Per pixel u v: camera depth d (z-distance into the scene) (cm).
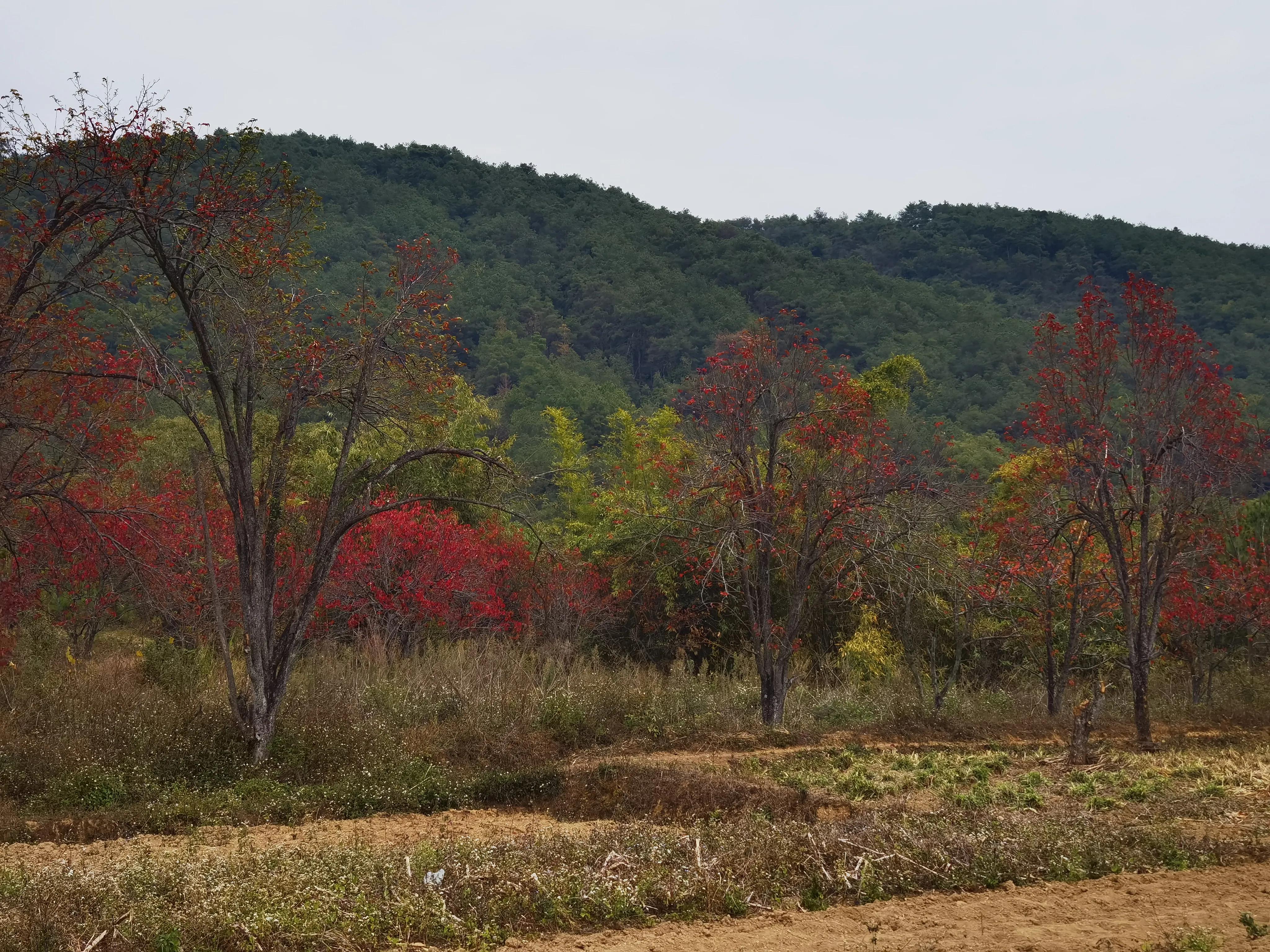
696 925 695
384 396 1452
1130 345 1548
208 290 1345
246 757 1289
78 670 1614
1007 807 1096
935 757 1370
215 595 1345
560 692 1579
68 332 1345
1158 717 1745
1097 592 1961
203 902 658
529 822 1127
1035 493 1805
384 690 1577
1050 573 1864
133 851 927
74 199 1252
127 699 1387
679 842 862
